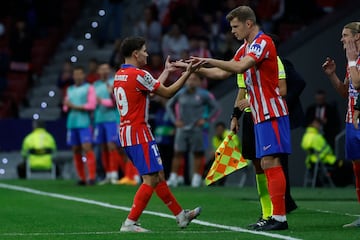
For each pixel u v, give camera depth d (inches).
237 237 967.6
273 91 1016.2
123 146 1028.5
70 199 1493.6
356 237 968.9
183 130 1882.4
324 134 1972.2
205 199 1491.1
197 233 1006.4
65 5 2699.3
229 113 2066.9
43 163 2132.1
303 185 2028.8
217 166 1063.0
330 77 1105.4
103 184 1857.8
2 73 2460.6
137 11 2600.9
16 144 2299.5
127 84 1019.3
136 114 1021.2
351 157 1095.0
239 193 1646.2
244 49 1055.6
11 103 2369.6
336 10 2103.8
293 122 1210.0
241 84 1085.8
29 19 2596.0
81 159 1850.4
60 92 2420.0
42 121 2148.1
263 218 1091.3
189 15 2367.1
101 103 1857.8
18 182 1953.7
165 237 972.6
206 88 2122.3
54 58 2588.6
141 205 1027.3
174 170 1907.0
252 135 1091.9
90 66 2117.4
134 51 1035.3
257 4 2352.4
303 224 1104.8
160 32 2348.7
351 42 1047.6
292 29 2310.5
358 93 1067.3
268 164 1023.0
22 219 1205.1
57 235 1011.9
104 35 2568.9
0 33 2593.5
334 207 1355.8
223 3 2418.8
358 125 1063.0
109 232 1035.9
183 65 1021.2
